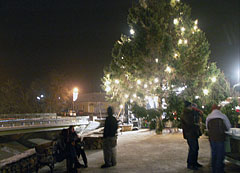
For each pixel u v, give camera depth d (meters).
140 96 16.48
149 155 9.12
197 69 15.23
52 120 31.31
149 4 15.88
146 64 15.16
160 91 14.99
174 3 15.93
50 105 55.66
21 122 27.25
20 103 50.41
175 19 14.97
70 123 33.41
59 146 7.34
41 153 7.34
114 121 7.85
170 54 14.91
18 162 7.95
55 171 7.68
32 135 32.12
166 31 15.95
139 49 15.30
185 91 15.63
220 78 16.19
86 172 7.19
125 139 14.16
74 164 7.25
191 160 6.89
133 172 6.90
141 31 15.55
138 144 11.85
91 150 11.24
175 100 15.05
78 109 68.56
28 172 8.07
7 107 46.97
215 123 5.82
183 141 12.12
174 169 6.98
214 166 5.86
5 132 24.33
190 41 15.66
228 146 6.65
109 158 7.67
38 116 34.88
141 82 16.64
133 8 15.98
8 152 24.91
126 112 27.75
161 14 15.62
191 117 6.94
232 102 12.96
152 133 16.67
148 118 15.71
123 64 16.66
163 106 16.44
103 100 66.06
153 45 14.92
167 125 17.97
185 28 15.69
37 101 55.47
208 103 15.23
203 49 15.52
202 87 15.69
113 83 19.20
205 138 12.70
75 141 7.81
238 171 6.45
